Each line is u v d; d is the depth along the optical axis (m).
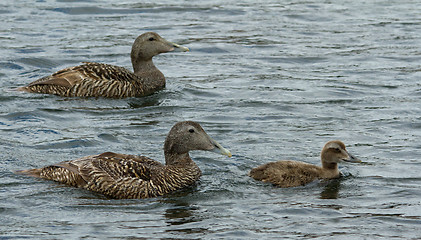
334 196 12.38
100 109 17.50
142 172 12.39
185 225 11.02
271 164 13.32
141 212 11.56
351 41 25.47
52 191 12.21
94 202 11.91
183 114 17.23
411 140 15.23
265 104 18.06
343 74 21.30
